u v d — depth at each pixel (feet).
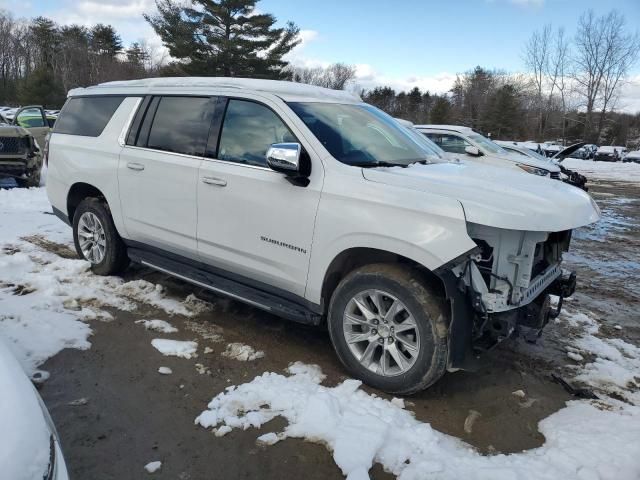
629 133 232.94
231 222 13.42
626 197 55.52
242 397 10.98
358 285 11.53
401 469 9.18
